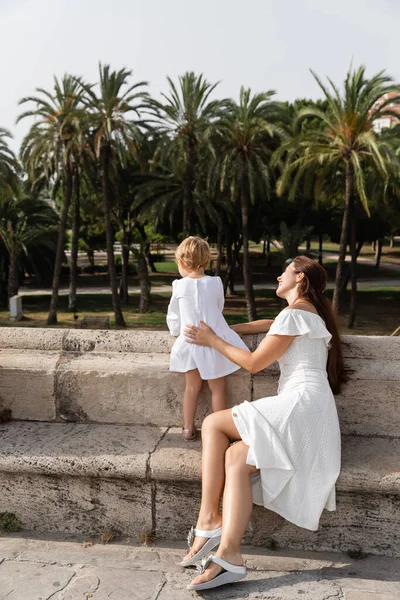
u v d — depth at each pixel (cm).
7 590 278
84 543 330
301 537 324
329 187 3541
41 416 390
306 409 298
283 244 3931
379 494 315
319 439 299
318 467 298
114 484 338
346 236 3023
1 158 3647
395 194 3528
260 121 2998
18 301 3972
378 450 338
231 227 4753
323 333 310
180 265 359
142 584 284
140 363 380
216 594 275
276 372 360
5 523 346
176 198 3884
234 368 351
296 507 298
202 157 3403
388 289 5316
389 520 317
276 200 4159
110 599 271
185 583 285
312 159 2736
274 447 292
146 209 3853
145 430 372
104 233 6619
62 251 3756
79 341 400
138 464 328
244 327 372
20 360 391
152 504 337
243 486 290
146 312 4178
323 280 328
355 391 357
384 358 360
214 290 351
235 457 295
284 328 308
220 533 292
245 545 328
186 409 355
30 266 5241
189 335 342
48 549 323
